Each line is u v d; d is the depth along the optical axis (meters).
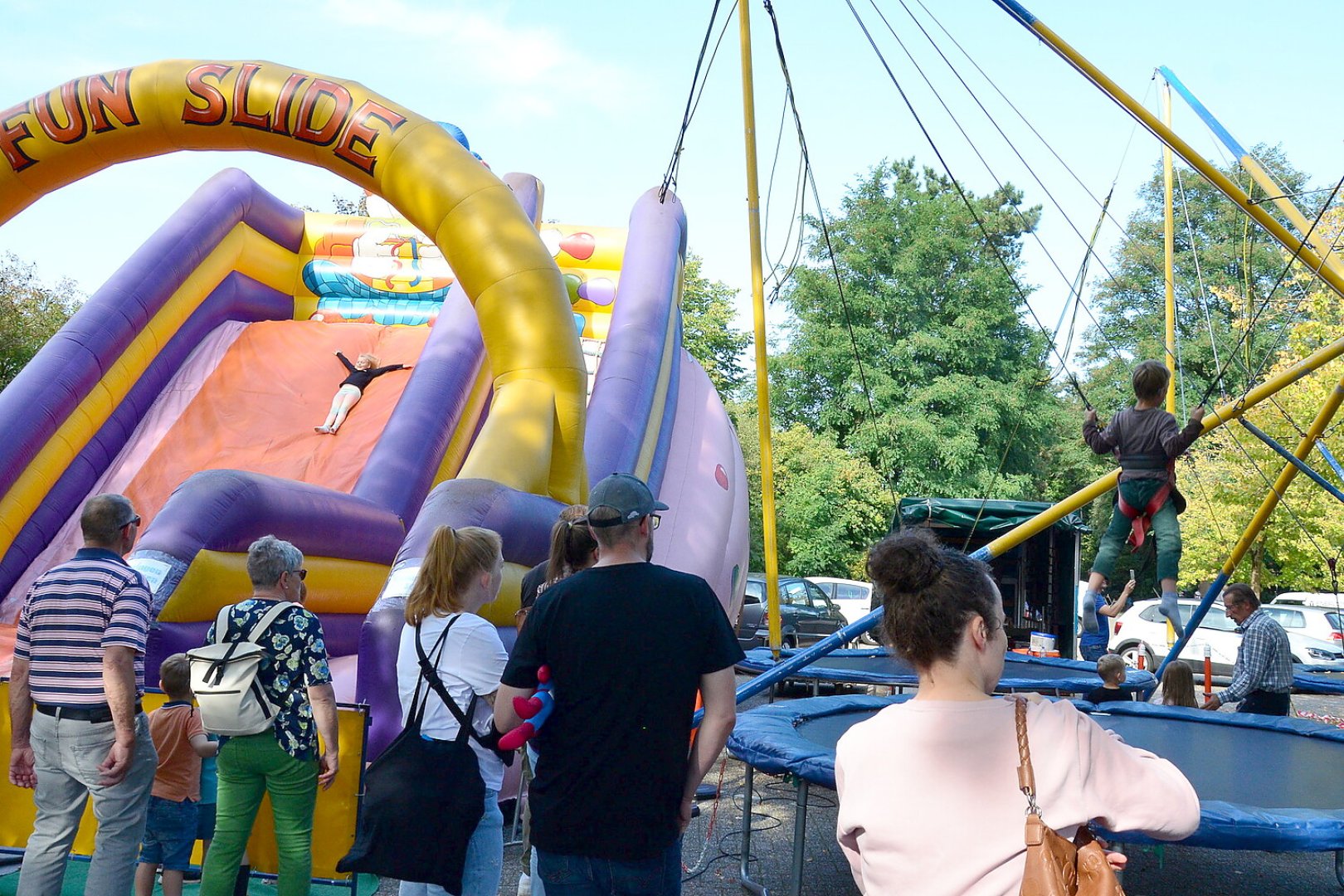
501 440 8.04
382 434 10.28
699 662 3.11
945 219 36.81
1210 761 6.18
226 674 4.41
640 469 10.55
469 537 4.16
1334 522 22.50
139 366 11.65
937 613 2.25
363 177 8.83
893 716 2.24
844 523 31.97
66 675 4.54
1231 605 8.58
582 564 4.16
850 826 2.16
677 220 13.75
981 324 34.91
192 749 5.09
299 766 4.48
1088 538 37.84
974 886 2.00
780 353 37.16
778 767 5.20
